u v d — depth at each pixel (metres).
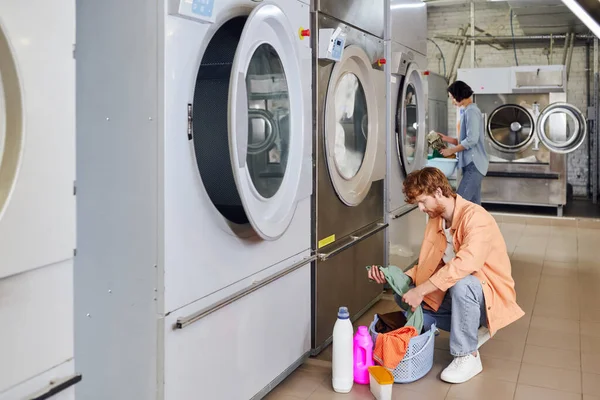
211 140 2.07
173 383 1.82
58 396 1.37
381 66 3.59
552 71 6.65
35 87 1.24
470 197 4.71
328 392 2.52
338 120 3.04
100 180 1.81
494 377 2.68
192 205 1.85
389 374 2.43
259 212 2.14
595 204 7.61
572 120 6.66
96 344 1.86
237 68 1.87
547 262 4.94
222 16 1.96
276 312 2.46
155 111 1.72
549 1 6.35
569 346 3.06
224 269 2.05
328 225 2.93
